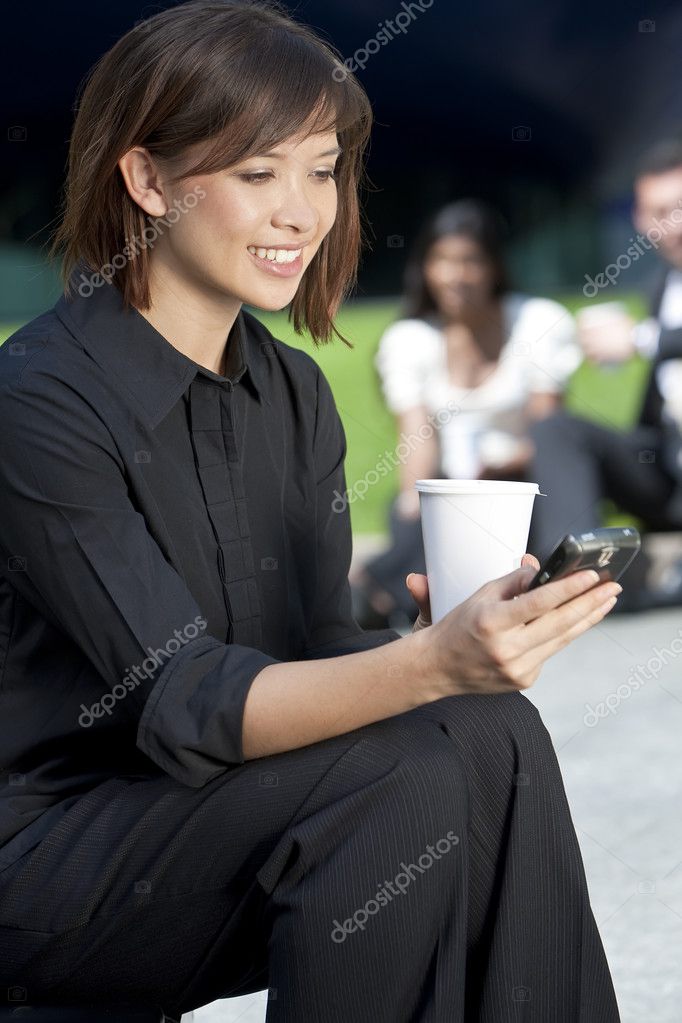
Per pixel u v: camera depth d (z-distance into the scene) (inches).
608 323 277.1
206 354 96.5
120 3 303.9
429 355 272.2
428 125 390.9
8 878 86.8
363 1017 80.7
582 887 87.4
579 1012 86.1
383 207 477.1
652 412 277.6
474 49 339.9
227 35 88.7
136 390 91.7
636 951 131.9
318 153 91.7
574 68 342.6
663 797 176.7
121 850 85.7
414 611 265.3
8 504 88.6
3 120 359.6
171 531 93.0
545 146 394.9
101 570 86.1
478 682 79.5
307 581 104.4
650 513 282.7
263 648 98.9
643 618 285.6
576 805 174.2
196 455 94.7
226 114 87.5
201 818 85.0
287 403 103.5
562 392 273.6
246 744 83.4
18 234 440.1
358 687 80.7
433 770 82.4
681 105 360.2
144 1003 88.3
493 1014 84.3
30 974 88.2
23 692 92.3
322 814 81.7
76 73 329.1
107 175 92.0
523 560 92.0
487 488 87.7
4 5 303.9
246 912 85.8
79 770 93.9
